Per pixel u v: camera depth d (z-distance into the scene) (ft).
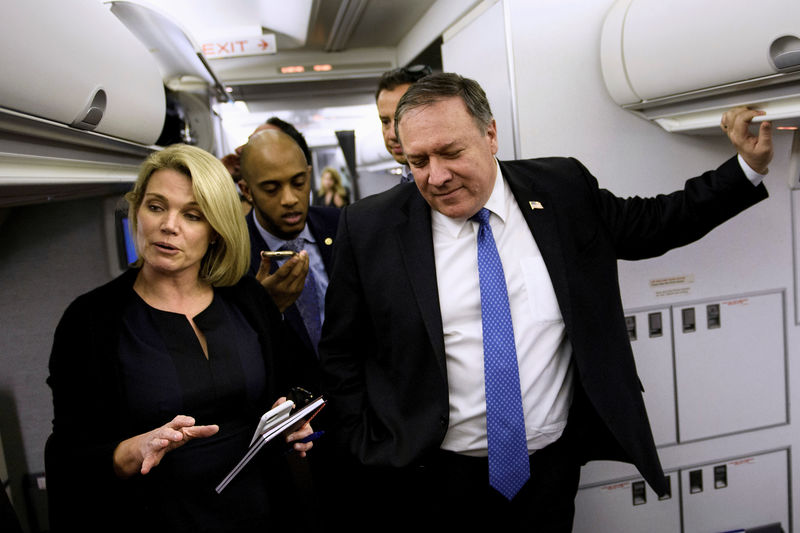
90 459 4.46
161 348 4.85
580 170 5.95
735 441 8.25
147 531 4.67
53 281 8.26
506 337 5.28
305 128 16.65
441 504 5.77
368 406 5.95
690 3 5.73
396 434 5.49
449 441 5.66
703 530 8.34
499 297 5.30
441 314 5.45
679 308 7.85
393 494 6.07
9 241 8.11
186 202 4.87
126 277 5.16
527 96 7.34
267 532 5.13
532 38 7.32
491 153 5.32
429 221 5.59
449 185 4.96
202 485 4.83
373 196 6.03
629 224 5.75
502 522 5.74
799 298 8.16
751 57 5.28
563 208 5.56
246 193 7.61
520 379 5.40
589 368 5.28
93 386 4.63
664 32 6.12
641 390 5.72
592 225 5.66
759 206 7.93
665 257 7.76
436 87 4.81
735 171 5.35
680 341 7.91
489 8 7.86
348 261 5.77
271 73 13.65
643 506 8.18
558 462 5.75
